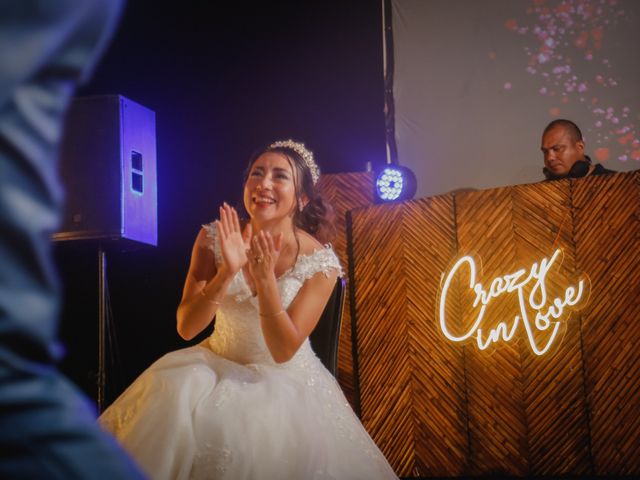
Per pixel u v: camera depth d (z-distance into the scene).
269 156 3.33
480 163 5.93
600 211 4.30
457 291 4.65
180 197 6.35
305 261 3.16
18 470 0.73
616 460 4.16
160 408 2.65
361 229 5.00
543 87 5.83
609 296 4.24
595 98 5.72
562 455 4.29
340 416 2.97
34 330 0.73
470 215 4.66
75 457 0.75
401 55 6.14
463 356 4.59
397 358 4.79
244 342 3.08
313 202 3.48
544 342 4.38
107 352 6.12
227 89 6.38
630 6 5.68
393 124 6.12
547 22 5.85
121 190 4.83
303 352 3.11
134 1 6.49
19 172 0.73
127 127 4.95
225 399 2.70
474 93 5.98
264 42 6.36
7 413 0.72
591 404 4.24
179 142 6.39
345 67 6.26
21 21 0.71
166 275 6.25
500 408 4.46
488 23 5.98
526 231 4.49
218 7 6.42
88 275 6.21
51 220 0.75
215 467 2.56
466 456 4.54
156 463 2.55
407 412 4.73
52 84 0.76
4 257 0.72
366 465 2.86
